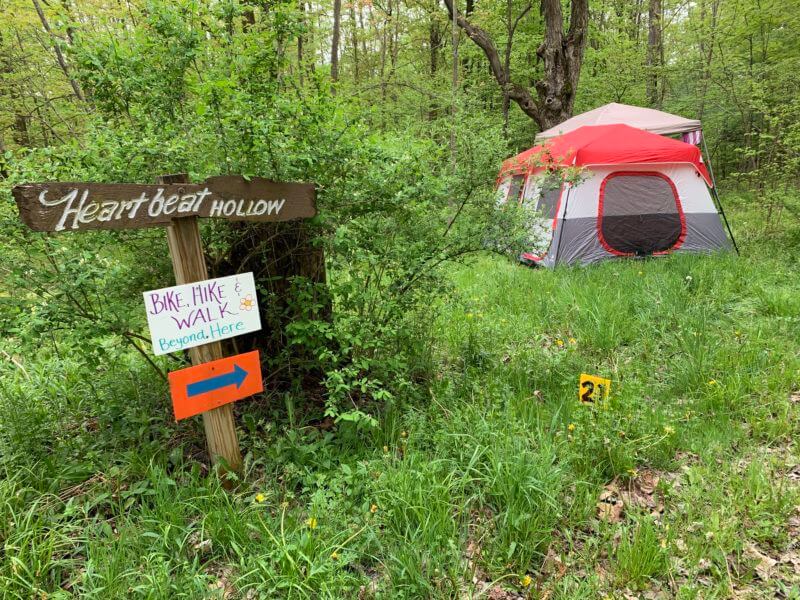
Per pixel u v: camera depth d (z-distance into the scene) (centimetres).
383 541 217
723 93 1359
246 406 309
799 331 430
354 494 240
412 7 1560
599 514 244
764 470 267
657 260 688
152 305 216
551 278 616
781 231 773
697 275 573
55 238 236
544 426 301
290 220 276
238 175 230
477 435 270
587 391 312
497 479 239
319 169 270
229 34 279
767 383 347
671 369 377
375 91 1323
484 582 206
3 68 870
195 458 272
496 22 1364
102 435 279
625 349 423
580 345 433
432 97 1291
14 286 223
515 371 365
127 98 266
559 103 1106
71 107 319
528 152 573
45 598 186
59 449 271
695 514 238
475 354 391
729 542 220
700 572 211
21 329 213
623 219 706
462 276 633
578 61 1105
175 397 227
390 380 323
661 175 710
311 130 263
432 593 194
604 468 271
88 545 207
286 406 298
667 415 313
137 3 345
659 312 475
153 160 244
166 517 222
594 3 1525
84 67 258
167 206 211
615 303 495
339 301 320
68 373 344
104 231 252
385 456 257
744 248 729
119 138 245
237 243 293
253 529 220
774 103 1102
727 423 307
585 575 210
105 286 246
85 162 242
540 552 217
